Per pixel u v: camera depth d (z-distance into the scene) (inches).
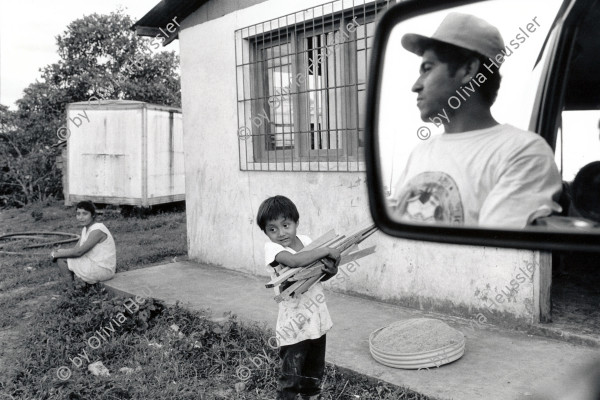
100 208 559.8
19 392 149.5
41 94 920.3
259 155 262.2
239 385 148.7
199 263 294.8
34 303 243.6
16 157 761.0
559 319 173.8
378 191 41.6
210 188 284.8
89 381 152.1
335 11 215.9
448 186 36.9
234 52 264.1
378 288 211.6
